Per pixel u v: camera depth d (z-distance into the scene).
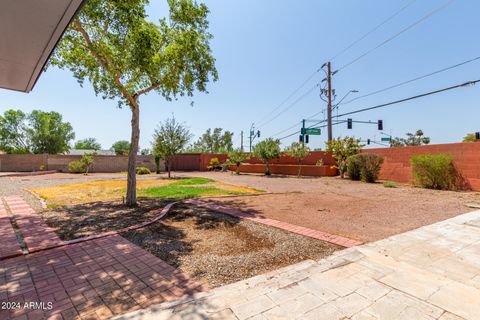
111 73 6.83
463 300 2.38
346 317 2.14
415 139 44.34
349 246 3.85
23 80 4.35
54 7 2.38
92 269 3.16
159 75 7.37
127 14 6.13
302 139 20.97
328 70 18.70
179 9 7.17
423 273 2.94
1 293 2.60
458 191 9.63
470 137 27.30
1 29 2.77
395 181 13.73
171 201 7.73
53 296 2.54
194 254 3.66
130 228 4.88
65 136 38.53
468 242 3.97
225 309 2.26
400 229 4.73
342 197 8.61
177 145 18.33
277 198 8.42
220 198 8.39
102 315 2.22
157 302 2.42
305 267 3.14
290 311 2.22
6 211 6.41
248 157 26.22
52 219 5.62
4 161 23.81
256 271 3.09
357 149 16.08
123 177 18.50
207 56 8.01
